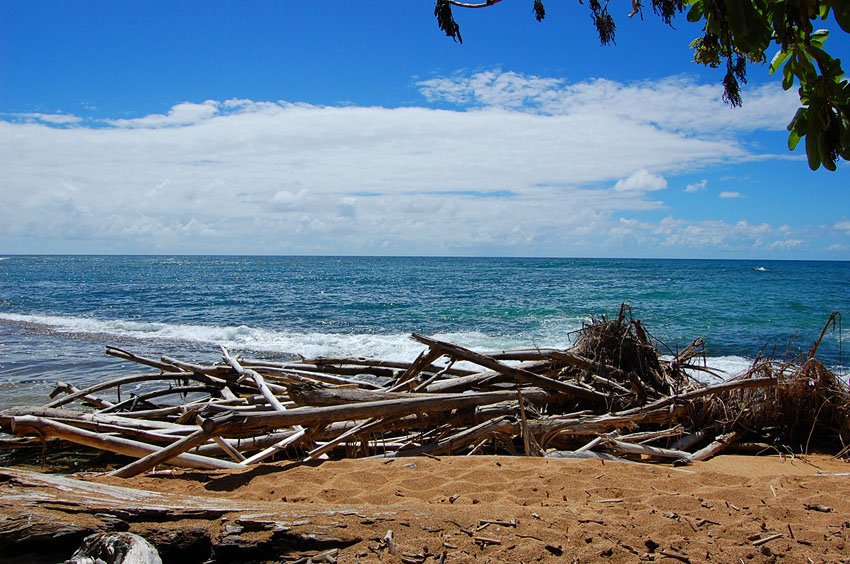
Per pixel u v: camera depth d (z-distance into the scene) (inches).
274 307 1202.0
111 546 113.1
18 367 531.2
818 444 277.7
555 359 328.5
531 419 258.7
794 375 284.4
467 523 139.3
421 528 135.6
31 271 3255.4
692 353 365.7
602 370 321.1
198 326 897.5
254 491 178.9
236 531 127.2
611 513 151.4
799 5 104.3
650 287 1736.0
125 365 544.4
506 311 1081.4
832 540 136.6
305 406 238.7
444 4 116.6
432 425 265.7
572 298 1347.2
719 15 107.9
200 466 213.3
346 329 874.8
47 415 261.1
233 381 360.5
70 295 1524.4
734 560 127.4
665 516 149.9
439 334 810.8
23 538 116.2
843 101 102.3
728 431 278.7
